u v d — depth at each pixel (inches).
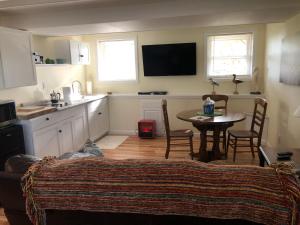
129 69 221.6
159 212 49.6
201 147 148.3
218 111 154.9
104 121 214.2
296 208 43.3
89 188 50.9
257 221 46.2
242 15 125.6
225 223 49.5
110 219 54.1
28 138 128.5
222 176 47.8
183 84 209.9
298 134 118.9
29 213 54.4
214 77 202.5
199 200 47.4
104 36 216.7
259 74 194.7
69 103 164.9
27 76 140.0
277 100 157.0
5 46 124.7
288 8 112.4
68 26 140.5
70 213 55.1
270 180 45.9
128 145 191.0
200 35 198.5
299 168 69.3
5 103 116.0
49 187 52.4
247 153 165.3
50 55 184.1
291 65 124.4
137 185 49.4
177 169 49.8
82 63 200.8
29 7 125.9
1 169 112.7
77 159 56.4
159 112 209.0
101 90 226.8
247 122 191.3
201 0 120.0
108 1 119.9
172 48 201.6
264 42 189.8
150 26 150.3
